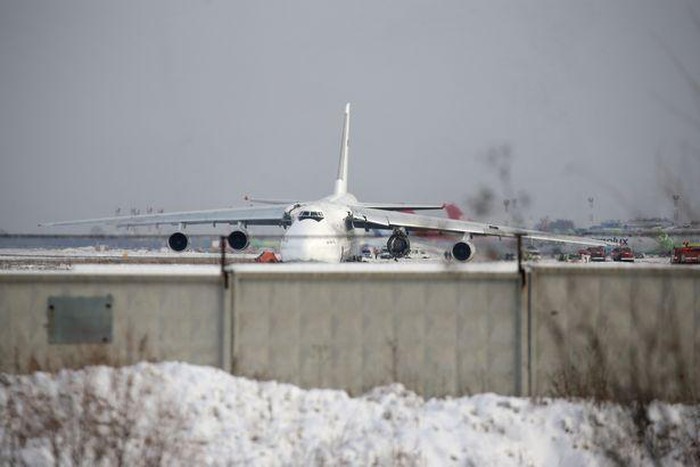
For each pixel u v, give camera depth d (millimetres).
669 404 71438
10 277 72125
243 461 59406
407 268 78562
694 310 73312
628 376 72750
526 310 72188
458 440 63438
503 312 72625
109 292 72500
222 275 71875
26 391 66688
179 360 72625
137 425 62312
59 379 68562
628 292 73000
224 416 64750
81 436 60844
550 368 72688
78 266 141250
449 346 72562
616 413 68062
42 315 72312
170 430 61938
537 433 65562
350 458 60250
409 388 72375
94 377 67750
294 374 72438
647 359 72125
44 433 61469
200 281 72375
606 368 72688
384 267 81375
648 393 71688
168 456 59156
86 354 72125
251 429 63844
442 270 73750
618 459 62875
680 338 73125
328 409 67375
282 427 64375
